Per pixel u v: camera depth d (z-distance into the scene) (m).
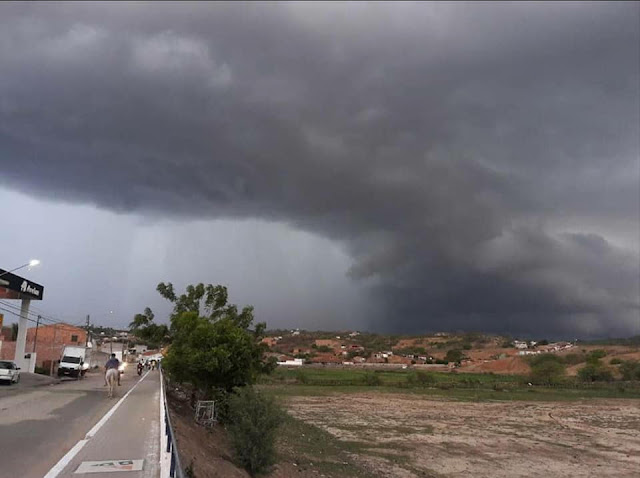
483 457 27.38
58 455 11.63
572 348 169.62
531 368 105.88
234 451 18.72
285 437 28.84
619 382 93.56
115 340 123.88
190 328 25.64
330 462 23.56
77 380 44.84
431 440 32.25
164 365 25.80
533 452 29.19
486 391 75.94
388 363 170.12
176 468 6.50
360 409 48.56
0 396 25.81
